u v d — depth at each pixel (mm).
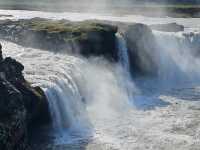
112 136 39625
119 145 37531
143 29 67312
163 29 83125
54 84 41125
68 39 58719
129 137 39469
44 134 38094
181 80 67125
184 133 40875
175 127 42344
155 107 49406
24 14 100000
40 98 37312
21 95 34188
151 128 41969
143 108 49062
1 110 30844
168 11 129500
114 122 43469
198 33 73375
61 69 47656
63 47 58938
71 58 54688
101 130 40969
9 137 29641
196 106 49938
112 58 59250
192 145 38031
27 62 50812
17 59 52406
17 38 63594
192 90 58875
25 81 39250
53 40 60094
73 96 43969
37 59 53031
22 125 32031
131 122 43594
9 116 30812
